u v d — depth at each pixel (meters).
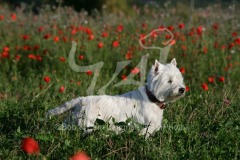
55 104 9.48
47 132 7.65
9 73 14.08
